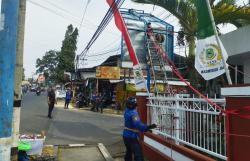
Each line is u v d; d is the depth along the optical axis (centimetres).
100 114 2417
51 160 771
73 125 1606
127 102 677
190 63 962
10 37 437
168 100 805
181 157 677
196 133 653
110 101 3147
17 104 658
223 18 892
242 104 480
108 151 995
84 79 3903
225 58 575
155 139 846
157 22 1246
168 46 1231
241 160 479
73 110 2700
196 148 636
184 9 921
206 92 1012
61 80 6359
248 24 961
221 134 557
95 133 1368
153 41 1101
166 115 812
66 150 980
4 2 438
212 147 591
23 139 732
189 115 687
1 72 429
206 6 602
